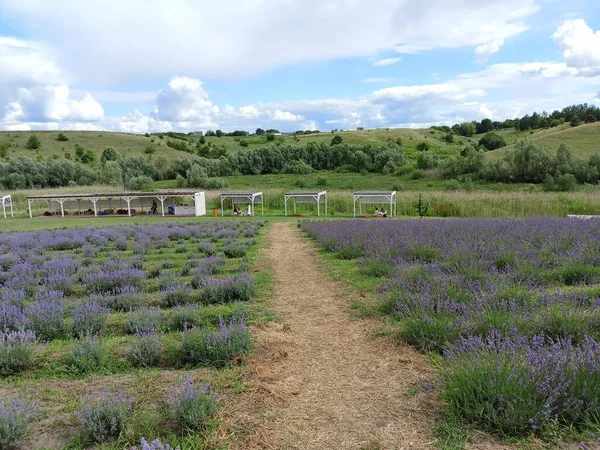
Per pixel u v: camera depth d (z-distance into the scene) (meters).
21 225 30.52
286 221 28.09
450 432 3.48
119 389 4.21
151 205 41.16
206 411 3.85
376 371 4.88
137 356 5.29
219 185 57.19
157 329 6.55
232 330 5.63
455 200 32.72
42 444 3.57
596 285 7.41
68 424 3.86
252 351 5.56
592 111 103.56
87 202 41.84
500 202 31.42
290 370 5.01
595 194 32.72
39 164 65.88
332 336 6.21
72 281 10.29
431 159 67.62
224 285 8.53
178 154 104.06
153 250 16.30
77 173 67.25
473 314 5.77
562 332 5.11
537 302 6.26
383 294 7.88
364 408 4.02
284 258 13.45
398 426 3.66
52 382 4.85
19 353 5.24
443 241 12.13
